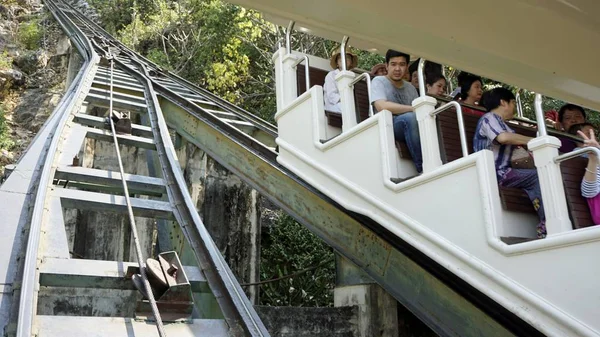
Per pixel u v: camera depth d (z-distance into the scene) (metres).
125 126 6.95
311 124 4.98
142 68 12.70
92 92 8.97
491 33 2.54
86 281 3.32
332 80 5.36
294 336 5.35
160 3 24.80
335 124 5.04
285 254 12.31
